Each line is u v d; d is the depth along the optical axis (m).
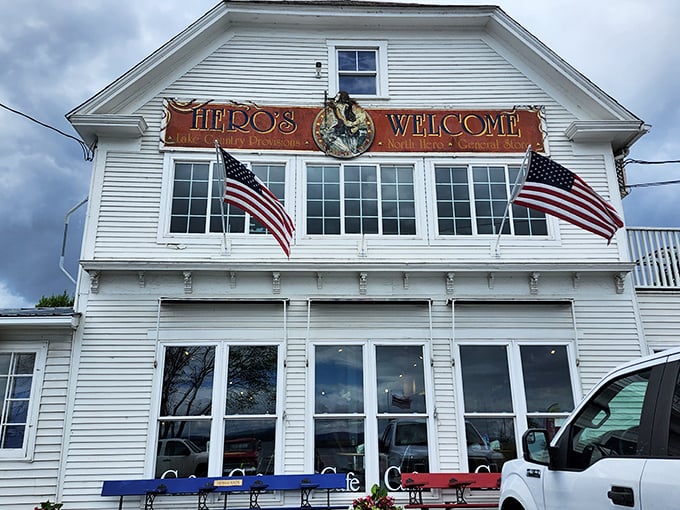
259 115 12.11
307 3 12.59
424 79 12.56
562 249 11.55
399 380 10.66
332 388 10.54
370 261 11.24
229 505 9.81
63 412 10.11
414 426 10.44
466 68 12.69
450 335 10.91
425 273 11.10
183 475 9.93
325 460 10.16
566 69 12.37
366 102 12.35
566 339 10.99
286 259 11.16
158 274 10.89
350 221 11.57
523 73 12.71
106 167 11.51
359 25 12.85
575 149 12.29
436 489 10.08
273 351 10.67
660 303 11.49
